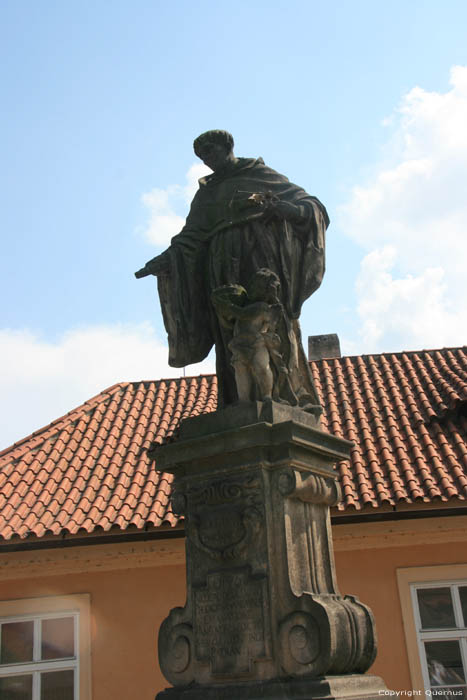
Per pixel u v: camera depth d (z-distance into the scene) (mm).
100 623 8836
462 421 9797
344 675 4062
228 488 4477
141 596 8867
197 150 5582
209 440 4590
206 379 12727
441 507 8258
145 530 8461
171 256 5445
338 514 8336
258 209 5219
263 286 4855
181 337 5367
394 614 8438
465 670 8195
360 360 12445
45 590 8992
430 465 8906
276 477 4430
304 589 4297
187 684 4367
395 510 8266
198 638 4371
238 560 4371
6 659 8789
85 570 9000
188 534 4594
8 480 9781
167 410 11609
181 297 5395
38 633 8875
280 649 4109
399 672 8234
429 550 8625
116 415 11516
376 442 9617
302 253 5207
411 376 11477
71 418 11359
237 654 4199
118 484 9430
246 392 4762
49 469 10047
